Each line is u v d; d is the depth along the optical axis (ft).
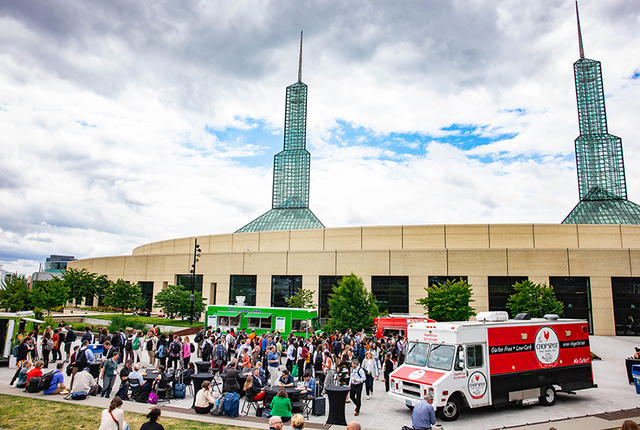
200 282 207.00
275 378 60.29
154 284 225.15
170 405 50.72
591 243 175.94
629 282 154.40
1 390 51.44
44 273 426.92
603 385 72.54
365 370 59.67
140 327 123.95
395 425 46.34
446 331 51.70
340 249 188.75
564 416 50.90
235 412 44.73
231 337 80.89
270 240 209.77
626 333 151.12
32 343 66.33
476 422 47.96
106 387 51.47
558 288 157.28
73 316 171.12
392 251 172.96
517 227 179.52
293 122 342.85
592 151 304.30
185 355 65.31
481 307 160.76
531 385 54.80
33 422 40.24
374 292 172.45
